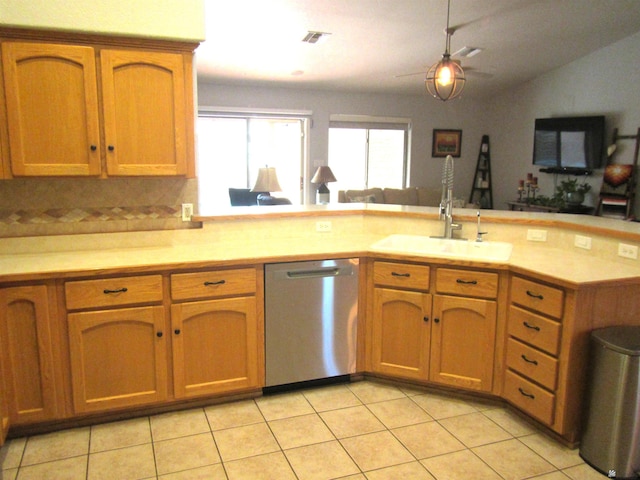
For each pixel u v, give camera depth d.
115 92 2.54
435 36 5.59
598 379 2.21
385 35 5.47
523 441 2.46
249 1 4.48
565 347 2.30
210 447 2.38
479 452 2.36
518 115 8.34
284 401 2.84
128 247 2.92
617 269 2.48
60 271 2.34
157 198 2.97
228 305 2.67
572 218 3.13
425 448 2.39
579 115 7.10
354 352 3.01
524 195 8.12
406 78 7.30
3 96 2.38
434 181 9.05
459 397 2.91
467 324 2.76
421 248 3.28
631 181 6.33
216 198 8.07
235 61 6.34
